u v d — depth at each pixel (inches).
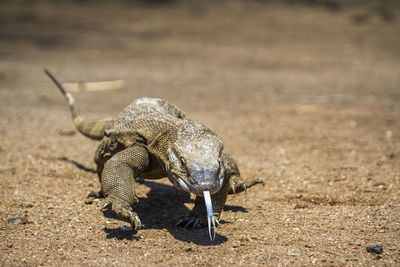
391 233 559.8
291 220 614.5
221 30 3855.8
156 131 577.6
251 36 3681.1
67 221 602.2
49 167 871.7
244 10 4520.2
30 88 1913.1
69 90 1913.1
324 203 693.3
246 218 625.9
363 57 3056.1
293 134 1220.5
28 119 1363.2
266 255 497.7
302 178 819.4
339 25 4057.6
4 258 482.0
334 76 2450.8
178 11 4483.3
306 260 485.1
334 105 1692.9
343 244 527.5
